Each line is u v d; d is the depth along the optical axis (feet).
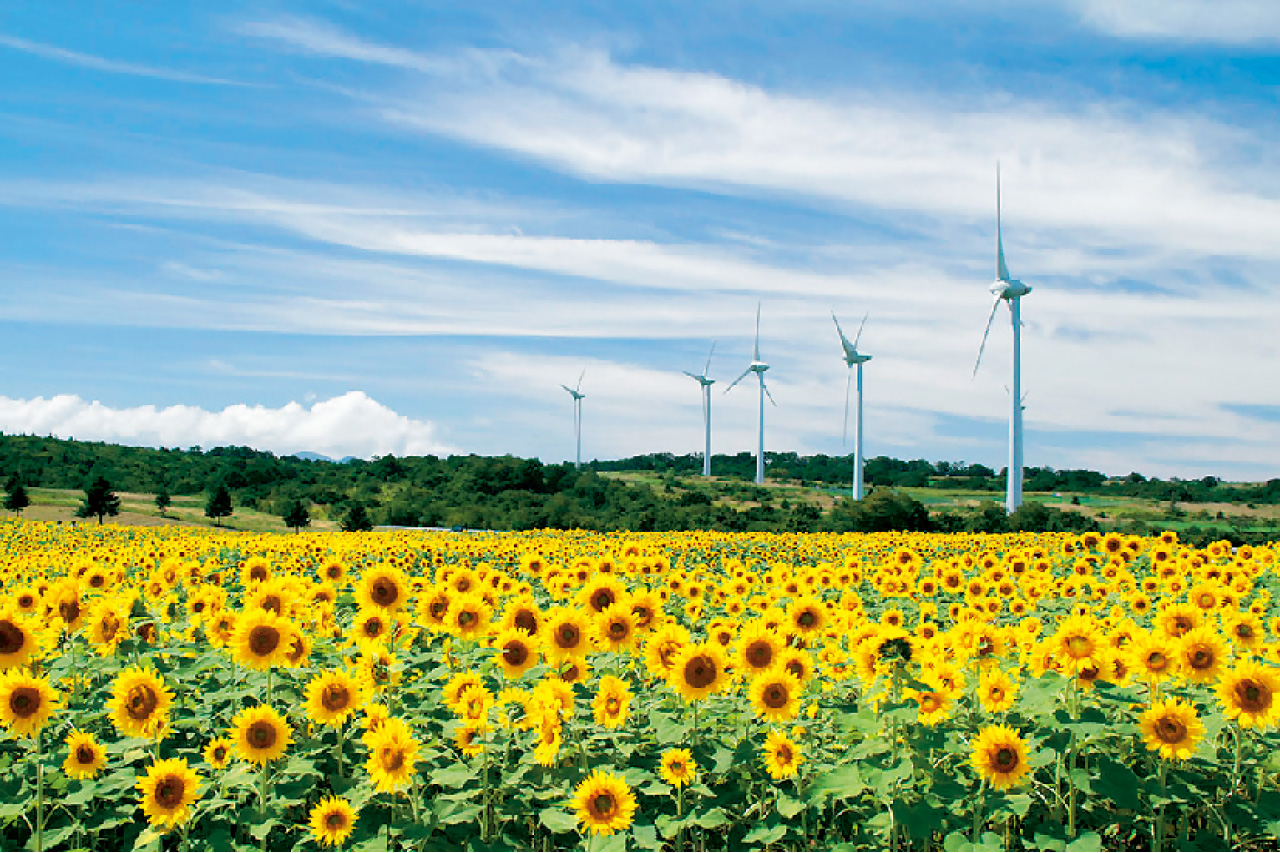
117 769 29.35
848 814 29.04
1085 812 28.37
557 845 27.63
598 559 66.54
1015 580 64.59
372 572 36.01
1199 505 390.21
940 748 27.25
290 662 32.17
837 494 471.62
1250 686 26.89
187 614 44.96
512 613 35.35
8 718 27.04
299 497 428.15
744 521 286.05
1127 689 30.30
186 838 25.30
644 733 32.19
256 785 26.84
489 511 352.49
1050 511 284.00
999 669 31.12
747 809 27.96
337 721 28.63
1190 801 27.04
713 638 37.68
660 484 478.59
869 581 70.13
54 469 545.44
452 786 28.27
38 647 29.09
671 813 28.63
